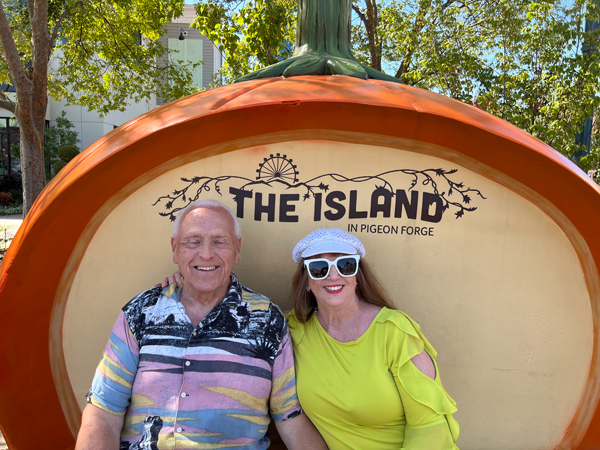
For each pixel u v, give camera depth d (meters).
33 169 7.25
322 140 2.18
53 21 9.28
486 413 2.33
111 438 1.73
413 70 7.88
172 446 1.72
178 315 1.84
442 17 7.38
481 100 6.45
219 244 1.84
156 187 2.22
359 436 1.76
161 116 2.09
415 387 1.66
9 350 2.12
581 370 2.24
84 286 2.27
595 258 2.14
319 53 2.55
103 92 10.40
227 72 7.54
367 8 8.87
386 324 1.77
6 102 7.16
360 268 1.93
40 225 2.00
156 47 10.33
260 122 2.06
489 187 2.18
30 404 2.23
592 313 2.20
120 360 1.80
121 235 2.26
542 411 2.30
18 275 2.04
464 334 2.29
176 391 1.76
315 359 1.84
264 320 1.86
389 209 2.22
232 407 1.76
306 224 2.26
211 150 2.18
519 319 2.25
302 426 1.84
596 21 5.62
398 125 2.04
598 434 2.25
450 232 2.22
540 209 2.16
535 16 5.92
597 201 1.95
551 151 2.12
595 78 5.52
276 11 5.61
